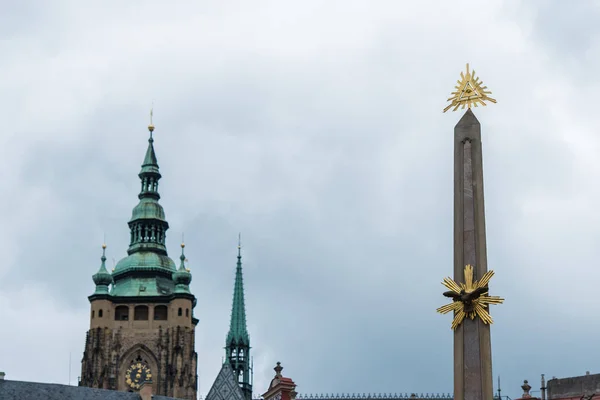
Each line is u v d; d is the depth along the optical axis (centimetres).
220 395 15638
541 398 9806
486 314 4950
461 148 5266
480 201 5162
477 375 4925
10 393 12781
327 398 16475
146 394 14312
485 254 5084
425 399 16800
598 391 9169
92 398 13512
